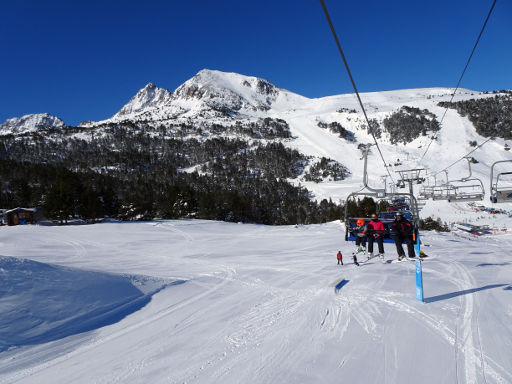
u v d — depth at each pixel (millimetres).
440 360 3443
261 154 190375
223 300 6934
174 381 3496
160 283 9070
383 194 8805
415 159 162875
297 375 3357
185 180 151750
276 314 5547
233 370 3617
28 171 100000
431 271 8164
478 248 15758
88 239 31172
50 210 52625
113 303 7074
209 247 23375
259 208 89438
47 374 3984
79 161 176625
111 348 4703
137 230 37469
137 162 182625
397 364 3428
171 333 5105
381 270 8648
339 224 41875
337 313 5254
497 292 5742
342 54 4387
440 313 4828
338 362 3568
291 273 9703
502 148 163625
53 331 5434
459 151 167375
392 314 4973
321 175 157625
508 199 11336
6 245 28500
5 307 5668
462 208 83938
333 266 10438
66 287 7152
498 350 3568
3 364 4301
